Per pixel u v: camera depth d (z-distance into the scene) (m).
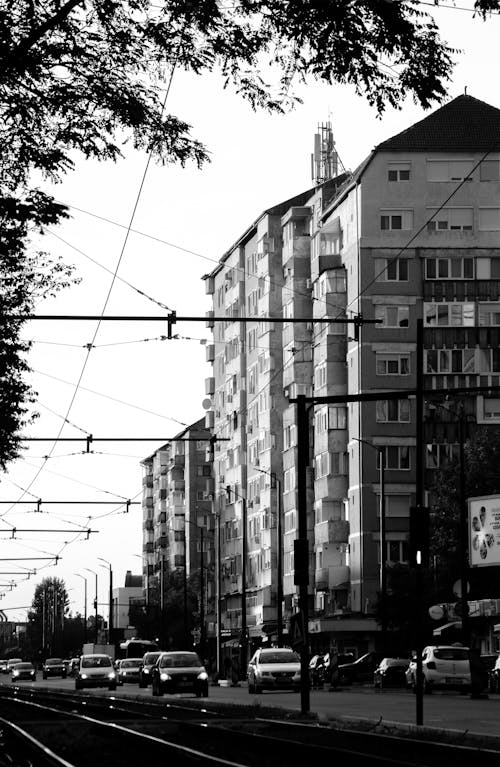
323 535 97.69
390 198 95.06
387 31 13.87
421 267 94.88
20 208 18.12
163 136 16.62
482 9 13.68
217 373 135.38
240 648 85.56
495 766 19.39
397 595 80.75
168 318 27.52
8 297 28.05
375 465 93.69
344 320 28.83
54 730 31.31
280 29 14.34
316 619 94.94
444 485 78.12
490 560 67.69
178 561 176.88
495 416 93.50
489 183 95.31
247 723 32.16
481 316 94.31
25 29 15.42
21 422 34.78
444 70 14.06
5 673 169.00
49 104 16.25
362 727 29.08
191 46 15.17
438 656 54.16
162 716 37.50
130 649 114.81
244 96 15.14
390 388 94.12
